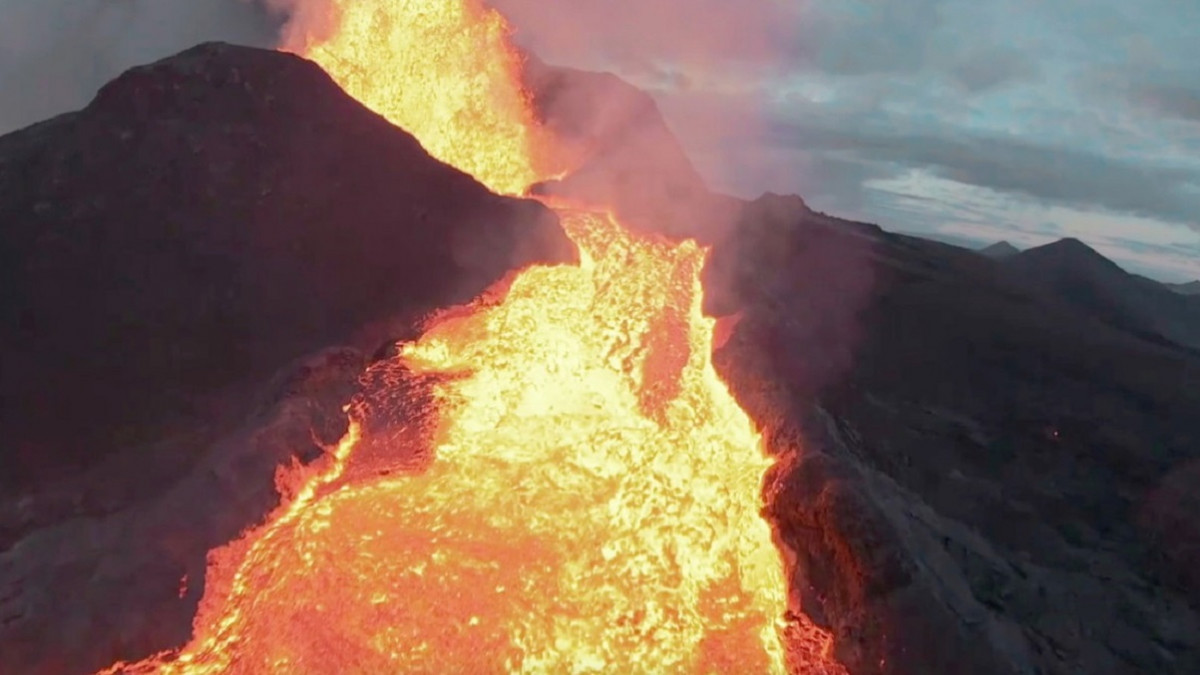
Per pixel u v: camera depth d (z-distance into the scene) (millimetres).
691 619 12414
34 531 13297
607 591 12625
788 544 13375
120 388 16172
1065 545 14898
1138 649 12898
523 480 14250
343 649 11469
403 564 12594
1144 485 16656
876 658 11805
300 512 13367
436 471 14312
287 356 16922
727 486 14414
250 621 11750
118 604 11562
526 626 12000
